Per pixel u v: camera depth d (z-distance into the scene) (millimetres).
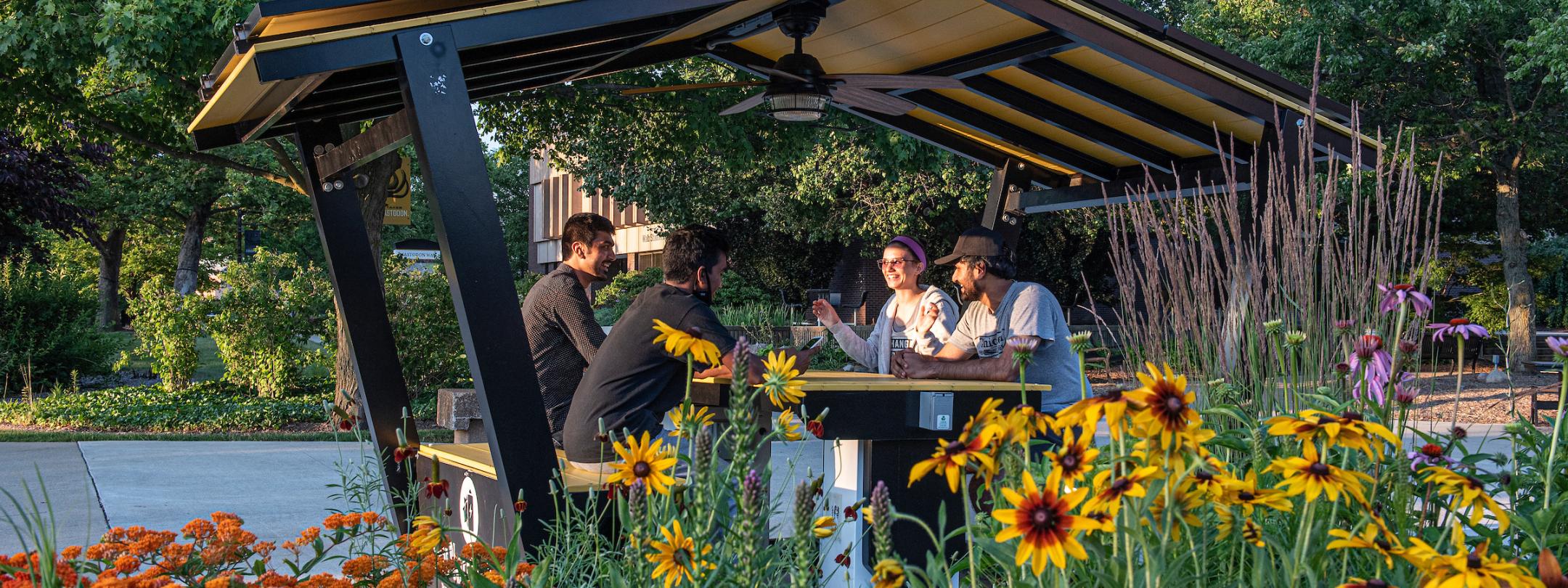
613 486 2178
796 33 4879
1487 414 9078
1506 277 18344
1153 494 1492
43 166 17844
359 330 4270
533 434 3031
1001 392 3791
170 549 2236
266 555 2414
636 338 3336
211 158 11078
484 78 4473
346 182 4281
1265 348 3258
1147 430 1517
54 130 11312
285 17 3066
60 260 33500
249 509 6227
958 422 3689
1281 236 3662
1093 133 6016
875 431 3568
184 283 31062
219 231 33688
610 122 12039
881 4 4875
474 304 2988
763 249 26078
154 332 12562
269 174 11094
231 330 12117
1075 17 4395
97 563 2250
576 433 3328
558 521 2525
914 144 12414
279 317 12156
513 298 3037
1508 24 16984
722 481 1820
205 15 8047
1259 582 1634
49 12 8188
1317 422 1565
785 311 17156
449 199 2988
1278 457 2244
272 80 2857
